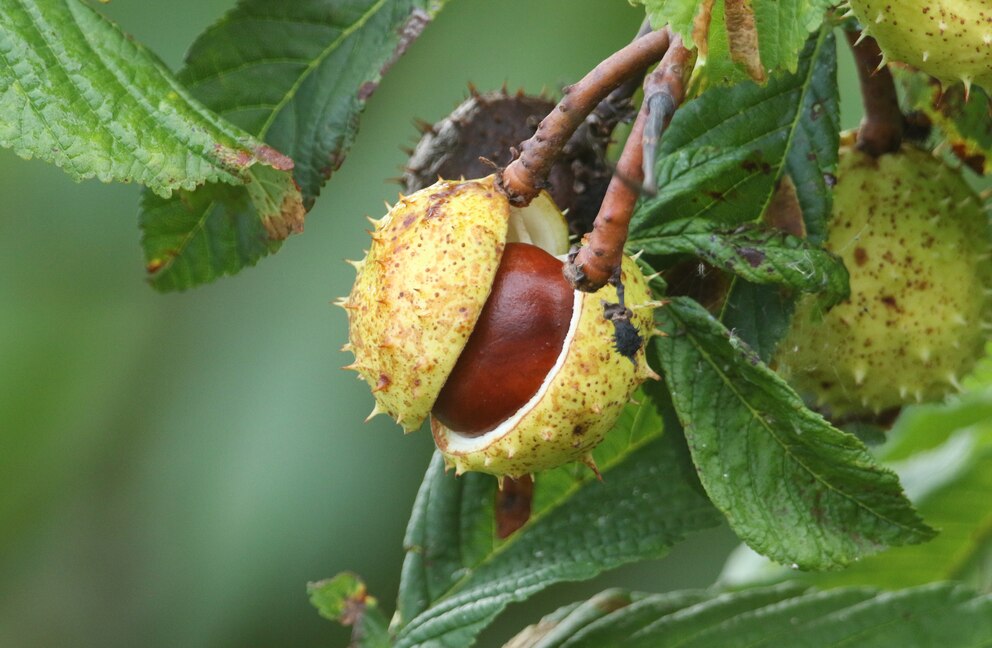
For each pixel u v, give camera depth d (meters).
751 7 1.13
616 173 1.10
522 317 1.14
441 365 1.14
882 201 1.19
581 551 1.20
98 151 1.15
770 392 1.15
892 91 1.19
